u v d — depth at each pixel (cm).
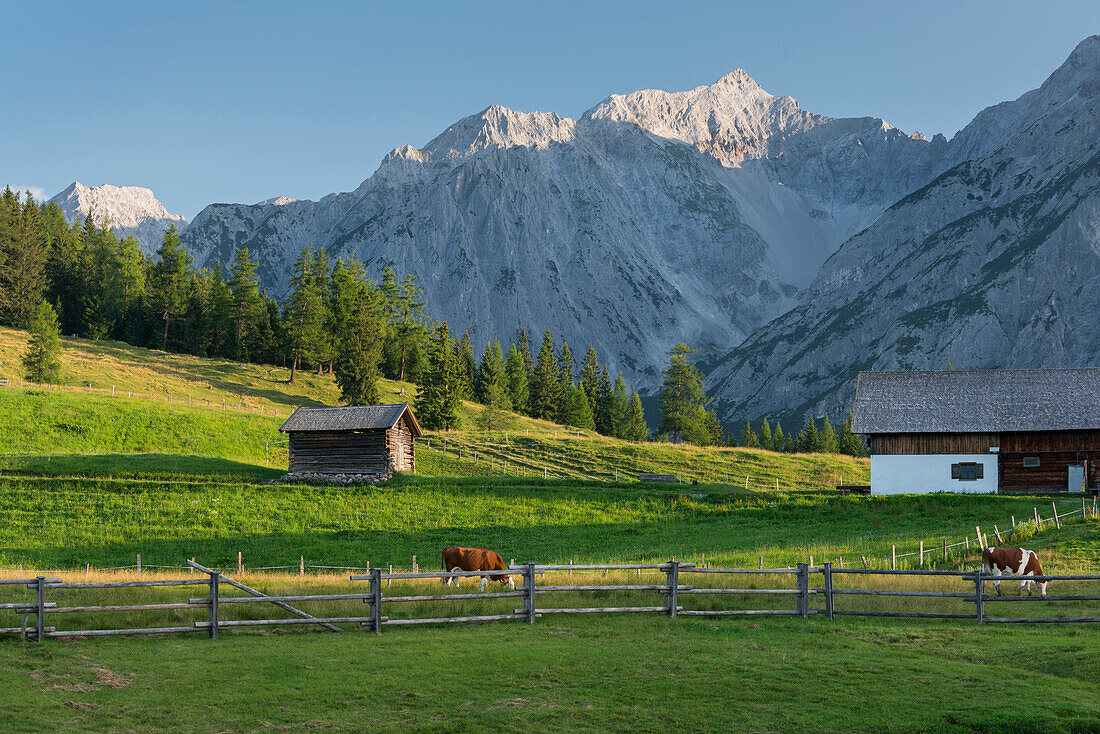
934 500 5675
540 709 1554
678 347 13538
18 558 4656
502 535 5366
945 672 1772
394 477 6962
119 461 6875
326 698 1596
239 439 8619
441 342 11338
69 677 1683
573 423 14725
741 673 1769
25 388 9169
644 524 5662
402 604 2403
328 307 13000
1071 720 1485
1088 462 6253
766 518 5650
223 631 2078
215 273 16800
